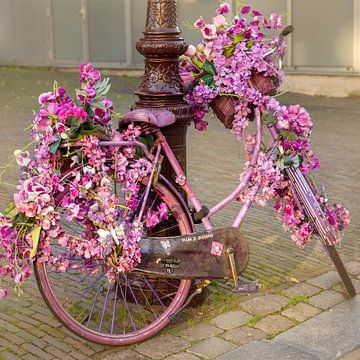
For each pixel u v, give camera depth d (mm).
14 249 4094
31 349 4328
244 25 4848
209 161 9859
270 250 6125
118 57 22734
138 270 4484
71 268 4324
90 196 4254
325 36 17578
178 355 4277
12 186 8297
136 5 21859
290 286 5332
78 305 4906
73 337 4504
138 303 4945
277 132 5012
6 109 14984
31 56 25938
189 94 4945
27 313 4836
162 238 4512
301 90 18141
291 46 18188
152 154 4652
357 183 8492
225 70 4844
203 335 4539
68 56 24500
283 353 4230
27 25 25734
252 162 4980
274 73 4980
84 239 4254
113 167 4363
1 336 4484
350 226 6781
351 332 4555
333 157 10000
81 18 23547
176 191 4633
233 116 4980
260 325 4672
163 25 4734
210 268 4621
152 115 4391
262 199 4953
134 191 4402
